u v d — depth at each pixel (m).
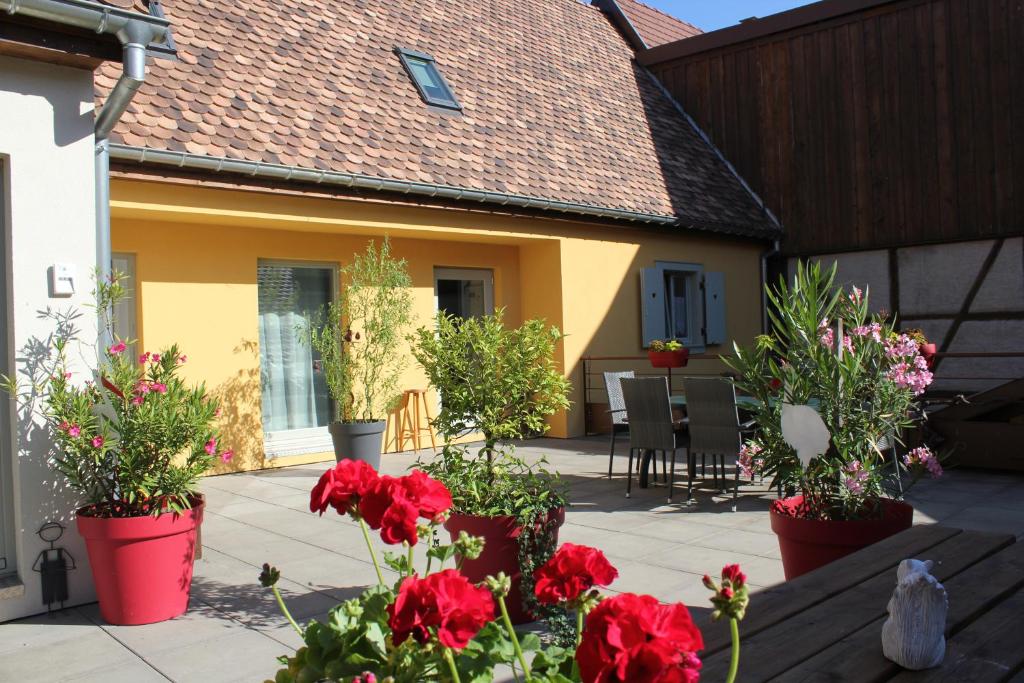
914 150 11.55
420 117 9.44
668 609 1.29
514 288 10.75
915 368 3.67
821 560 3.47
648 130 12.77
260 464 8.37
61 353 4.30
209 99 7.60
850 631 2.19
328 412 9.16
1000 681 1.87
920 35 11.42
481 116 10.26
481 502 3.93
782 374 3.69
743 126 13.30
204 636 3.84
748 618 2.31
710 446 6.29
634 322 11.27
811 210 12.60
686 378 6.39
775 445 3.71
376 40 10.20
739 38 13.16
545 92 11.78
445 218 9.02
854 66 12.05
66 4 4.05
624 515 6.12
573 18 14.34
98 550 3.99
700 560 4.88
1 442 4.28
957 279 11.30
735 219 12.19
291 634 3.85
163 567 4.04
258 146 7.40
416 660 1.61
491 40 12.02
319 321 9.09
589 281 10.65
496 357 4.26
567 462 8.60
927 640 1.91
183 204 7.08
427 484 1.95
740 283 12.90
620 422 7.66
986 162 10.93
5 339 4.33
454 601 1.47
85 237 4.52
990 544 3.04
